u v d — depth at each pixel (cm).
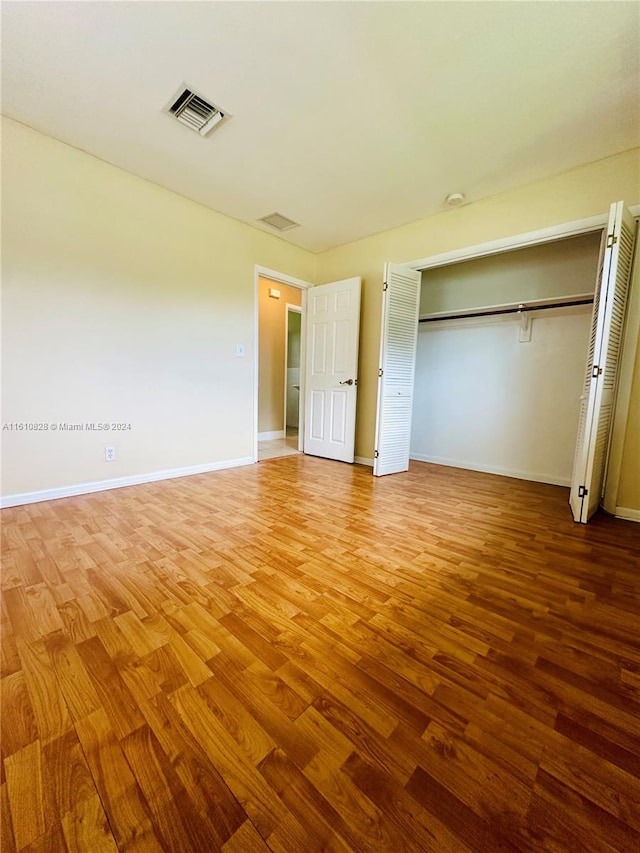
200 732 87
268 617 130
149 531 200
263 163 246
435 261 318
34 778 76
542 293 334
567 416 320
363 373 385
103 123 212
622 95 180
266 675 104
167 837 67
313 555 177
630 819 71
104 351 261
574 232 245
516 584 155
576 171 242
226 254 329
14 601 136
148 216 275
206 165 251
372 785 76
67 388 245
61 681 101
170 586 148
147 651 113
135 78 178
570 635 124
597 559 178
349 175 258
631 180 223
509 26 147
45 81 181
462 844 66
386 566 168
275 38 155
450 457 398
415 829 69
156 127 214
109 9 144
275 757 82
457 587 152
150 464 295
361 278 373
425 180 262
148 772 78
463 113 196
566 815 71
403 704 96
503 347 356
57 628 122
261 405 519
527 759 82
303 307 419
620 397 235
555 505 262
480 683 104
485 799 74
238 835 67
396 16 144
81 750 82
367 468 365
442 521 226
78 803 72
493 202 280
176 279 296
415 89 180
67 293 240
